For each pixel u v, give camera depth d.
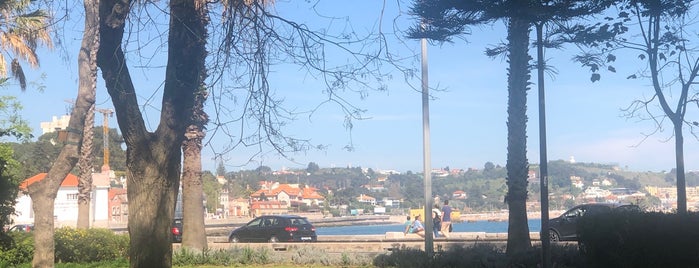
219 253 18.52
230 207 48.94
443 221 27.50
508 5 9.62
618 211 12.43
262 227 28.98
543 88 9.98
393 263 16.27
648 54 13.12
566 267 13.63
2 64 16.64
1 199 14.21
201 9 7.66
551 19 9.90
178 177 7.73
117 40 7.29
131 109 7.37
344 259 17.11
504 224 42.69
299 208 53.81
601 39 10.95
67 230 18.19
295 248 21.16
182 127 7.63
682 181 12.89
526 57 16.72
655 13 11.64
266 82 7.74
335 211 58.06
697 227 11.56
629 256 11.84
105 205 44.69
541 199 9.98
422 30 10.30
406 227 29.52
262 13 7.77
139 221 7.38
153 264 7.36
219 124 7.62
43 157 31.20
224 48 7.75
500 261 14.73
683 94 13.14
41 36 11.51
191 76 7.59
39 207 11.52
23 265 14.80
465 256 15.45
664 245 11.62
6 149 14.65
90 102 11.61
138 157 7.41
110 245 18.66
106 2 7.21
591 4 9.79
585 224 12.52
